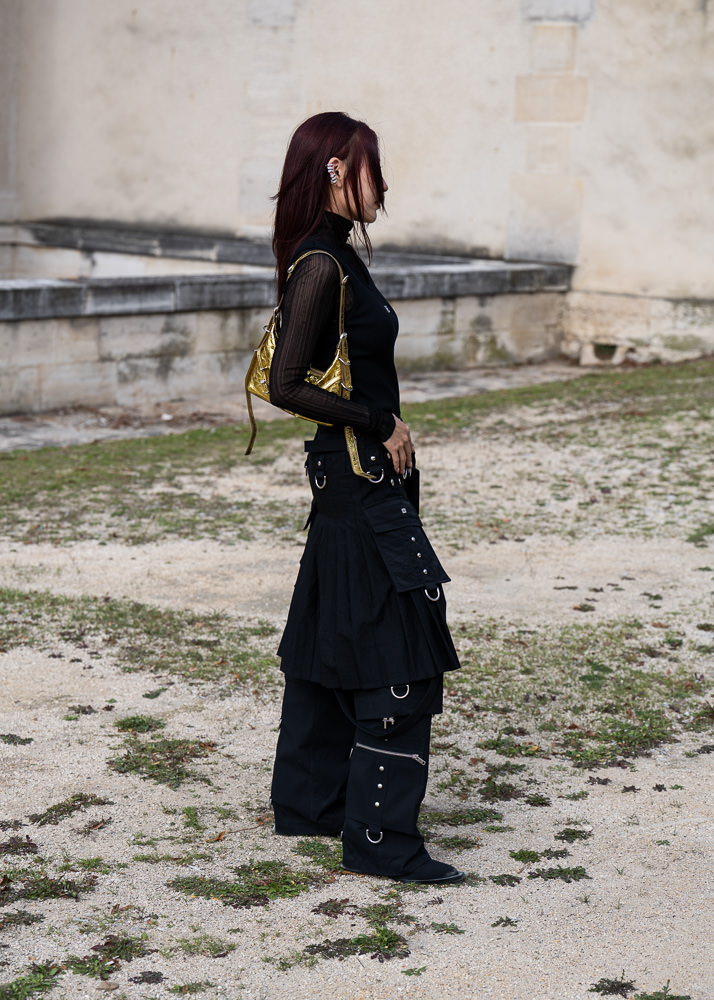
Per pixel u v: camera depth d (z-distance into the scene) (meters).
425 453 8.30
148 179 17.36
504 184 14.06
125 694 4.06
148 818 3.16
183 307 10.55
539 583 5.39
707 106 12.59
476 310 12.74
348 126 2.71
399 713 2.75
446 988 2.37
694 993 2.35
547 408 10.11
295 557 5.83
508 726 3.83
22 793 3.29
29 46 18.27
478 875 2.86
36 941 2.53
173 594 5.21
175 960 2.46
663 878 2.84
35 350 9.81
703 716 3.92
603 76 13.20
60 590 5.23
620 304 13.40
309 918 2.64
